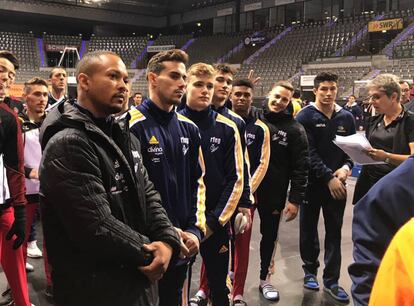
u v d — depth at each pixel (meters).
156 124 1.79
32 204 2.88
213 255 2.20
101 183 1.28
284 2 19.84
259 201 2.91
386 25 15.02
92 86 1.35
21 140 2.23
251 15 21.55
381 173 2.50
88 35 25.17
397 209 0.80
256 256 3.78
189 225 1.86
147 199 1.51
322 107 2.95
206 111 2.16
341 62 14.85
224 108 2.45
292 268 3.52
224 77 2.39
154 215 1.48
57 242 1.30
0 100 2.20
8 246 2.29
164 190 1.76
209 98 2.13
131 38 22.33
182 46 21.48
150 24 23.41
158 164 1.75
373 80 2.56
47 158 1.25
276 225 2.95
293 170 2.85
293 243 4.20
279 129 2.84
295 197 2.81
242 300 2.75
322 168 2.88
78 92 1.40
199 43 21.19
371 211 0.85
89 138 1.28
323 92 2.91
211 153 2.14
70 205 1.21
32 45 20.64
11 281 2.33
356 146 2.30
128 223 1.37
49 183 1.23
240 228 2.30
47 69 19.53
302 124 2.96
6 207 2.27
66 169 1.22
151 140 1.75
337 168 2.98
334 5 19.22
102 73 1.34
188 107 2.16
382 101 2.46
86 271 1.28
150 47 20.94
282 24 20.78
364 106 8.88
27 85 2.98
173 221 1.79
